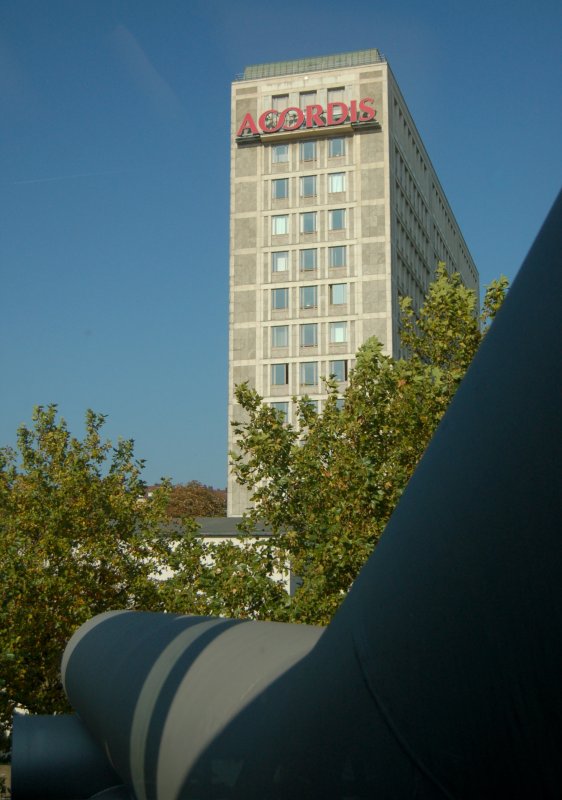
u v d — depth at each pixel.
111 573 20.44
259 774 2.51
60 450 21.78
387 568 2.17
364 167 72.25
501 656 1.73
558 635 1.61
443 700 1.88
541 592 1.65
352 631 2.27
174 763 3.15
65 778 5.08
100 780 5.12
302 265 72.31
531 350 1.77
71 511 20.50
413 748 1.97
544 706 1.63
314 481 16.12
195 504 75.38
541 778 1.66
